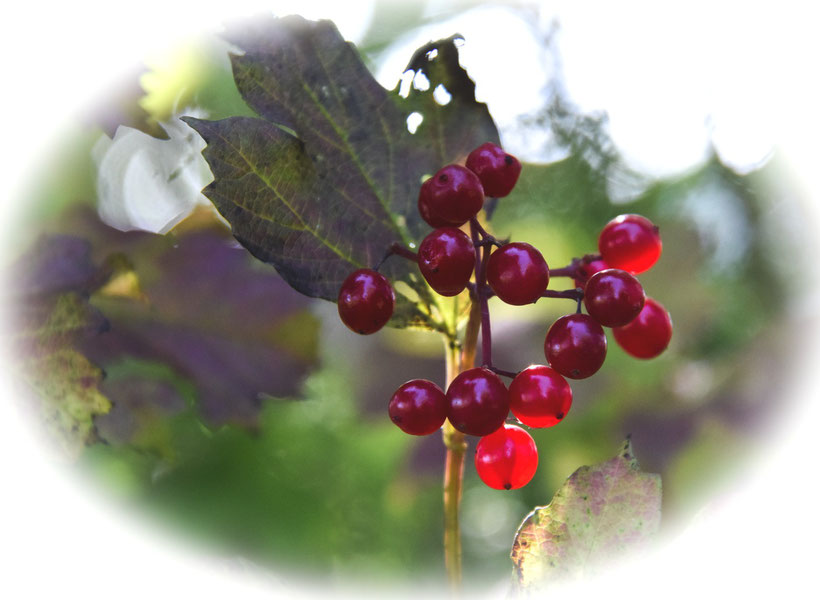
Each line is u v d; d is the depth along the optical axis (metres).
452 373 0.25
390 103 0.25
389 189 0.25
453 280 0.23
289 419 0.35
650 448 0.34
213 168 0.23
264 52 0.24
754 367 0.35
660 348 0.25
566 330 0.23
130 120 0.28
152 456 0.31
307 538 0.33
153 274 0.30
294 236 0.24
